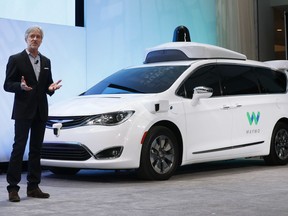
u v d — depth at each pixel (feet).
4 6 26.73
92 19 29.04
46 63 16.26
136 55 31.71
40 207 14.62
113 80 23.59
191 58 24.02
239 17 40.09
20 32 25.70
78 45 28.32
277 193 16.85
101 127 19.33
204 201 15.40
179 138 21.16
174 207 14.44
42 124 16.38
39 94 16.07
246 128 23.88
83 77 28.60
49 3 28.60
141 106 20.04
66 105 21.13
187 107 21.40
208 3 37.19
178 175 22.41
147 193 17.10
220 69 23.95
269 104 25.29
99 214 13.50
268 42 44.62
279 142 25.91
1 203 15.37
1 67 24.86
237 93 24.06
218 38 37.78
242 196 16.29
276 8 45.96
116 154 19.29
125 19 31.01
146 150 19.81
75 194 17.07
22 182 20.68
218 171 23.95
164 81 22.03
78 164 19.54
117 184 19.58
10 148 25.20
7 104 25.07
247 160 30.04
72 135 19.61
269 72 26.58
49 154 20.38
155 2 32.96
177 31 30.12
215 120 22.44
